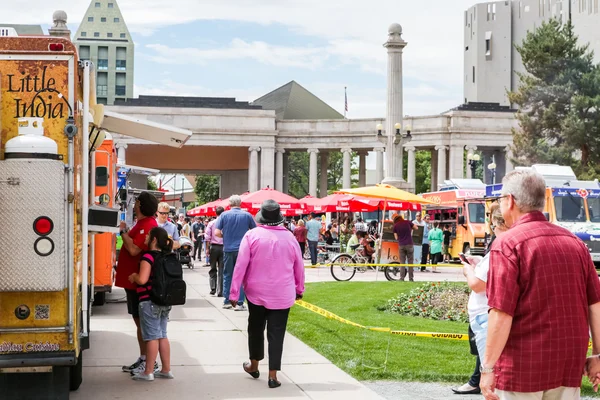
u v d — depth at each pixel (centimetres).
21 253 685
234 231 1695
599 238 3120
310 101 10412
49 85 714
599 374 527
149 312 970
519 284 503
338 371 1054
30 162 683
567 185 3188
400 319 1606
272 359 950
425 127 8581
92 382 967
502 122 8538
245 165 9462
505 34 14325
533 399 500
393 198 2875
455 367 1080
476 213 4019
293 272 984
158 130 1198
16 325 711
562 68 6281
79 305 764
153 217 1041
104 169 1570
